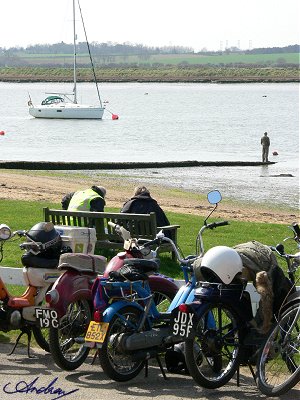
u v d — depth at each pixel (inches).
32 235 761.6
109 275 687.7
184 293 691.4
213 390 674.8
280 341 661.3
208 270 669.3
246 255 689.0
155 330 693.9
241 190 3181.6
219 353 672.4
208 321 673.6
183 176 3703.3
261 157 5167.3
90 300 725.9
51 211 1225.4
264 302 659.4
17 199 2174.0
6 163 3759.8
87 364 753.6
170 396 653.9
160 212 1211.2
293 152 5674.2
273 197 2979.8
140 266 693.3
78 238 826.2
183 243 1423.5
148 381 700.7
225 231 1635.1
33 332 776.9
